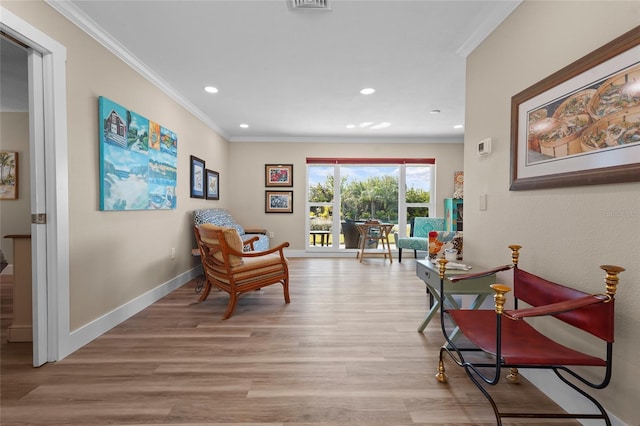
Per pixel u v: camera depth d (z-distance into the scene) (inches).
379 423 52.2
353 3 74.2
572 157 54.4
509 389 62.2
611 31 47.8
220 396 59.2
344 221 230.8
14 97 139.3
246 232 206.4
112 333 88.5
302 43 93.0
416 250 216.5
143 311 107.3
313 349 79.1
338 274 167.2
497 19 77.0
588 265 52.0
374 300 121.0
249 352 77.3
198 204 165.0
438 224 214.7
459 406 56.9
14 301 83.0
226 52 98.7
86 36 82.0
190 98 141.3
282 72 113.5
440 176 226.4
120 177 95.2
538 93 62.6
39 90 69.5
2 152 158.2
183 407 56.0
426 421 52.8
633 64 43.8
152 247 117.2
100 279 87.9
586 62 51.2
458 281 71.0
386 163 226.4
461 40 90.9
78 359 73.2
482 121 85.6
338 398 58.9
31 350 77.6
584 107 51.9
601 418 44.6
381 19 80.7
